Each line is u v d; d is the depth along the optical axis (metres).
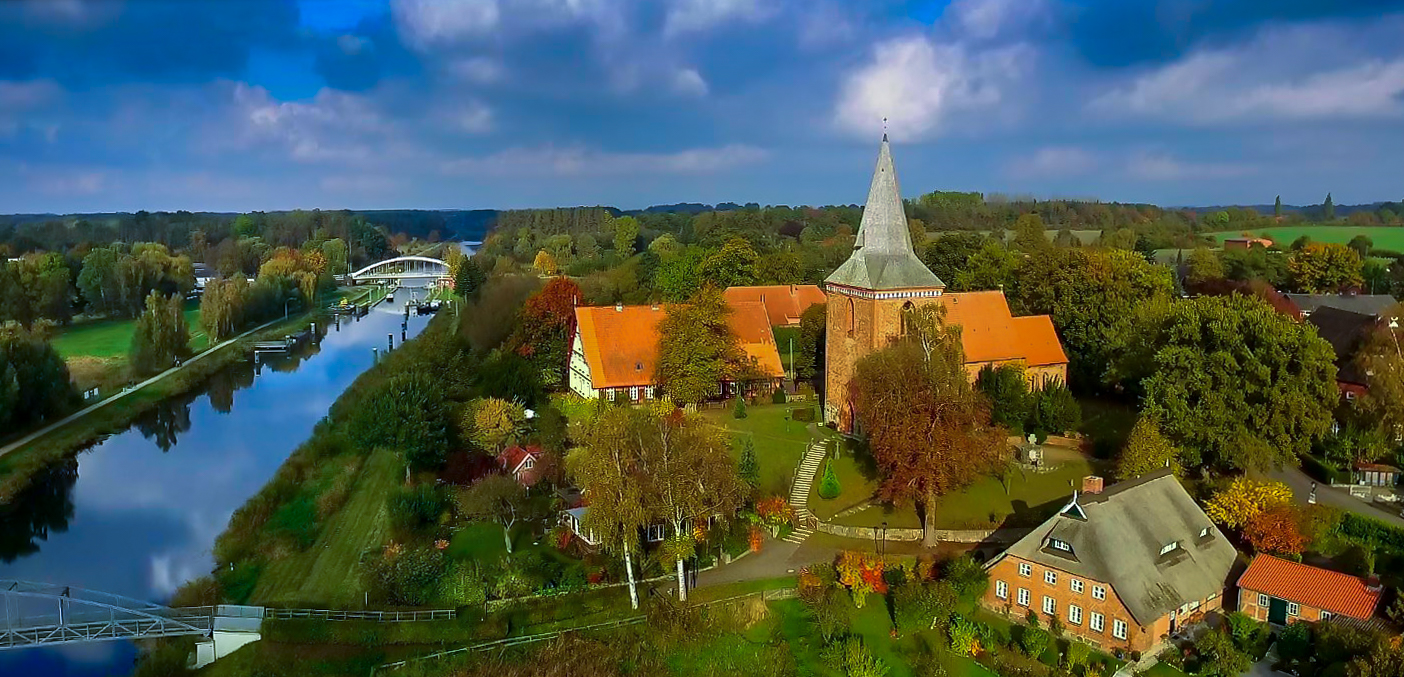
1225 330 71.06
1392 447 76.50
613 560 64.31
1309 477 77.00
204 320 180.38
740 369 98.44
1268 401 69.12
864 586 59.75
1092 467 79.75
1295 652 50.41
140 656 60.50
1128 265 111.25
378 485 86.25
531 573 63.59
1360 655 46.34
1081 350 105.56
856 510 73.12
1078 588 55.38
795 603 60.16
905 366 68.69
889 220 85.69
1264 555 57.84
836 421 89.44
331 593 64.56
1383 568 58.88
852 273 86.06
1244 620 53.09
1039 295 110.75
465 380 106.56
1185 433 70.94
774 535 70.31
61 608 57.78
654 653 55.06
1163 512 59.91
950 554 66.12
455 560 66.56
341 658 56.19
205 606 60.88
